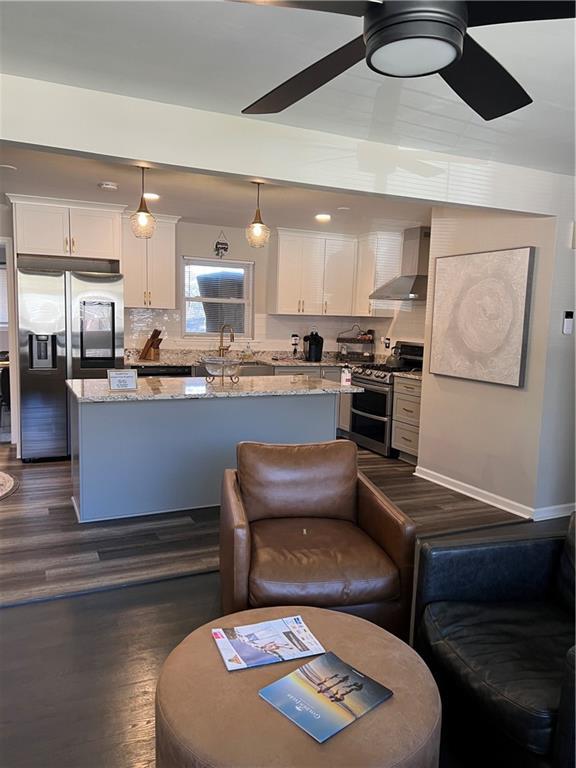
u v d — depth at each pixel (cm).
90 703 196
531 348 391
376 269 643
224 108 272
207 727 128
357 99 251
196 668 149
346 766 119
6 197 496
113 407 364
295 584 212
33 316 497
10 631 240
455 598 196
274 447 271
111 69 233
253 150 285
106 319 526
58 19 192
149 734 183
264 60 221
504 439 415
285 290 648
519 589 202
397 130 291
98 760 171
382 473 507
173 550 326
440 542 199
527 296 387
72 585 280
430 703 139
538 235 382
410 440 536
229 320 678
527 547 201
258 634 167
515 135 294
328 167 301
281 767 118
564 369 390
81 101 252
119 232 533
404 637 227
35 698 198
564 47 197
